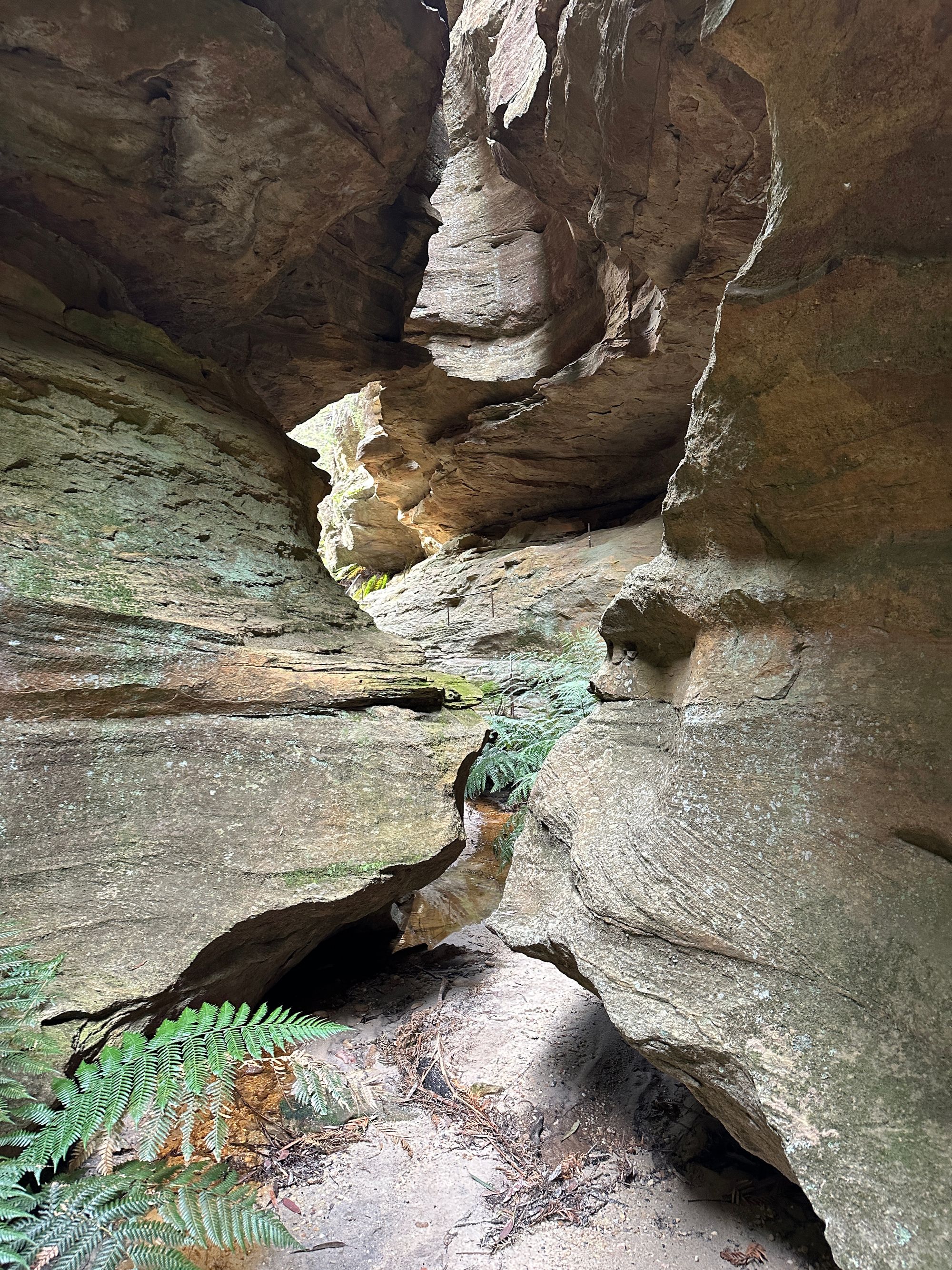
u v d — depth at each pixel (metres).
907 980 1.50
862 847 1.70
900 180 1.76
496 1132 2.27
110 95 3.89
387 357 7.20
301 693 3.56
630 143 4.96
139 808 2.78
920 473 1.82
